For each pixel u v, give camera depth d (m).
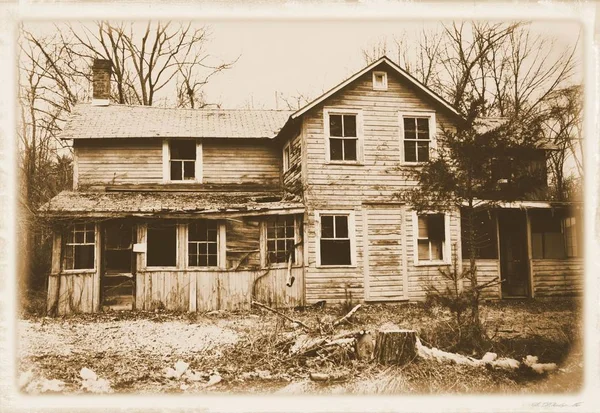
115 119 21.73
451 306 11.70
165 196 19.80
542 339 11.89
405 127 19.36
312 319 15.41
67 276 17.30
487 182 12.55
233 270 18.03
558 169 25.09
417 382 9.49
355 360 10.66
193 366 10.71
